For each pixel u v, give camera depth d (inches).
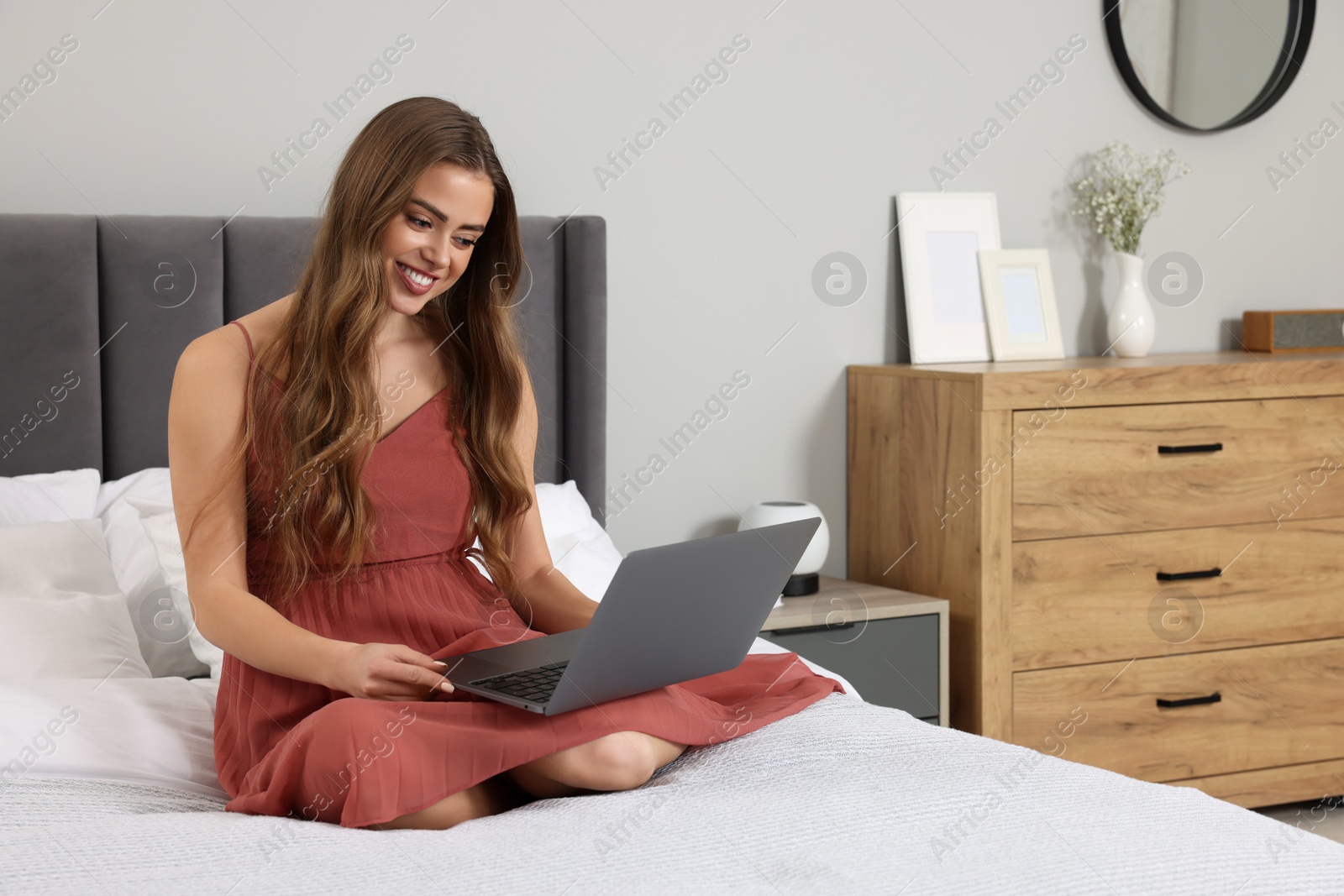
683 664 48.7
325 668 47.2
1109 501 101.5
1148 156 122.8
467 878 37.4
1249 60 125.0
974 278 115.0
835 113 110.7
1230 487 105.0
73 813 46.2
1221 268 126.7
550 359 99.5
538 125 100.1
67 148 85.8
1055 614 100.7
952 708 102.5
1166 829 42.3
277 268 88.4
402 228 52.3
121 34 86.6
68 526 71.6
